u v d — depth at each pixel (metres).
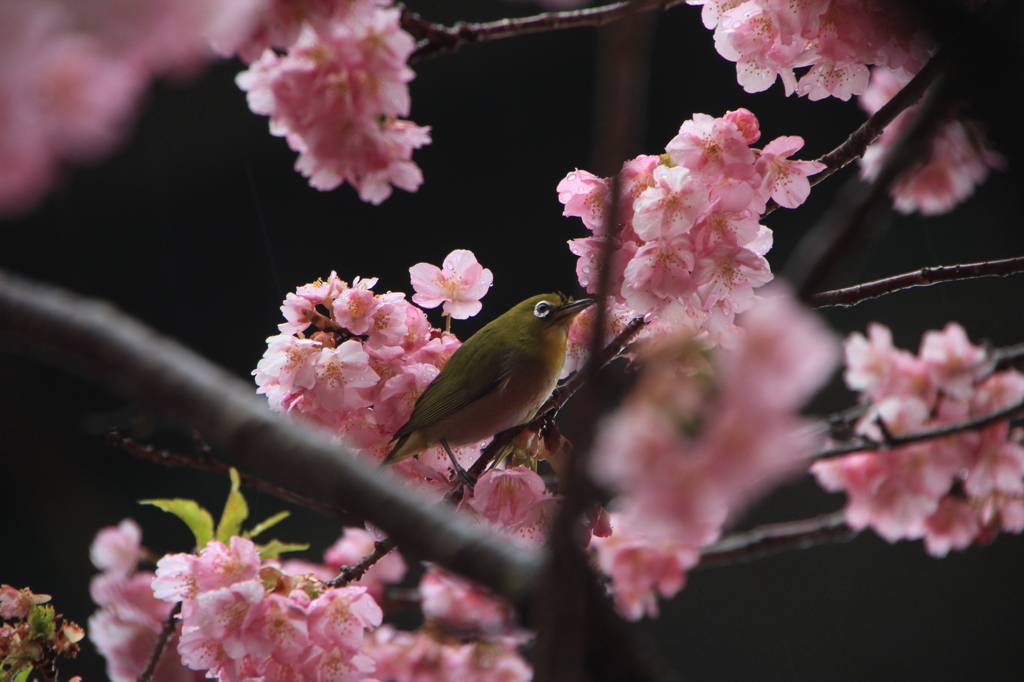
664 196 2.75
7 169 1.28
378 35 2.71
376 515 1.56
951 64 1.63
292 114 2.71
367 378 2.78
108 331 1.68
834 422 2.86
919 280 2.77
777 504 3.73
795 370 1.15
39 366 4.48
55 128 1.30
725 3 2.78
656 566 2.87
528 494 2.77
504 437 2.82
